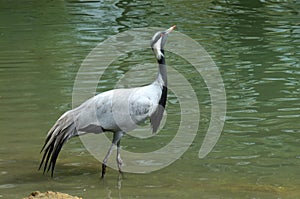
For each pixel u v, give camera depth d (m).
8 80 17.45
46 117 14.57
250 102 15.48
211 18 24.78
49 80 17.39
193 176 11.38
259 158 12.18
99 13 25.84
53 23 24.17
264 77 17.42
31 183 11.12
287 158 12.15
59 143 11.36
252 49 20.22
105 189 10.86
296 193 10.55
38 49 20.55
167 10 26.36
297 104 15.26
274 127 13.84
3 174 11.52
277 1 27.97
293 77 17.36
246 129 13.75
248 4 27.44
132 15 25.38
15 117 14.58
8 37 22.22
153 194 10.59
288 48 20.28
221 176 11.36
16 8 27.28
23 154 12.51
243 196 10.45
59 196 9.88
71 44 21.05
